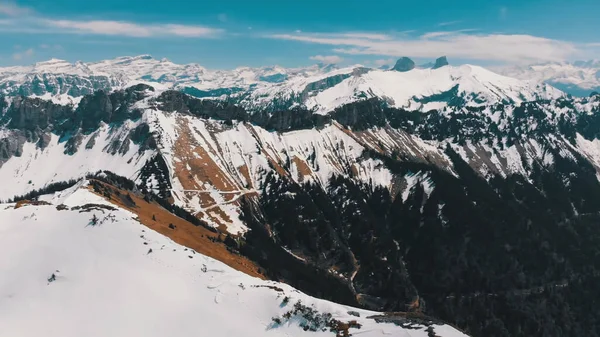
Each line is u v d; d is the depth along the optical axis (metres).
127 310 96.56
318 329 90.19
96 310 96.69
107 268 111.62
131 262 114.25
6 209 149.50
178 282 108.00
